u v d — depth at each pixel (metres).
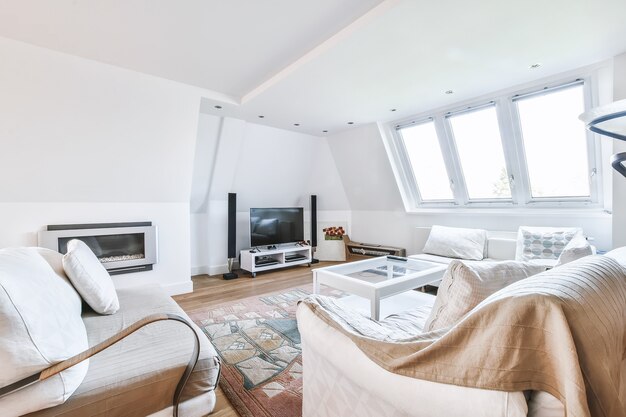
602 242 2.99
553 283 0.73
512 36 2.13
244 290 3.73
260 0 1.81
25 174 2.67
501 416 0.65
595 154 3.02
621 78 2.41
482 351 0.71
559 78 2.85
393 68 2.59
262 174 4.98
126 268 3.28
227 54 2.45
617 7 1.81
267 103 3.43
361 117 4.09
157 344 1.38
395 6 1.78
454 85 3.01
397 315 1.71
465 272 1.11
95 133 2.80
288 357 2.09
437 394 0.77
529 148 3.44
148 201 3.43
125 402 1.13
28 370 0.92
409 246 4.85
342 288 2.38
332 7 1.88
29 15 1.92
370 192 5.23
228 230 4.37
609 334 0.67
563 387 0.59
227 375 1.87
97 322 1.61
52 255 1.77
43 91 2.43
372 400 0.98
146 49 2.36
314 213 5.44
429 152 4.37
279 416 1.52
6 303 0.92
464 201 4.25
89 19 1.97
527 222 3.54
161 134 3.13
